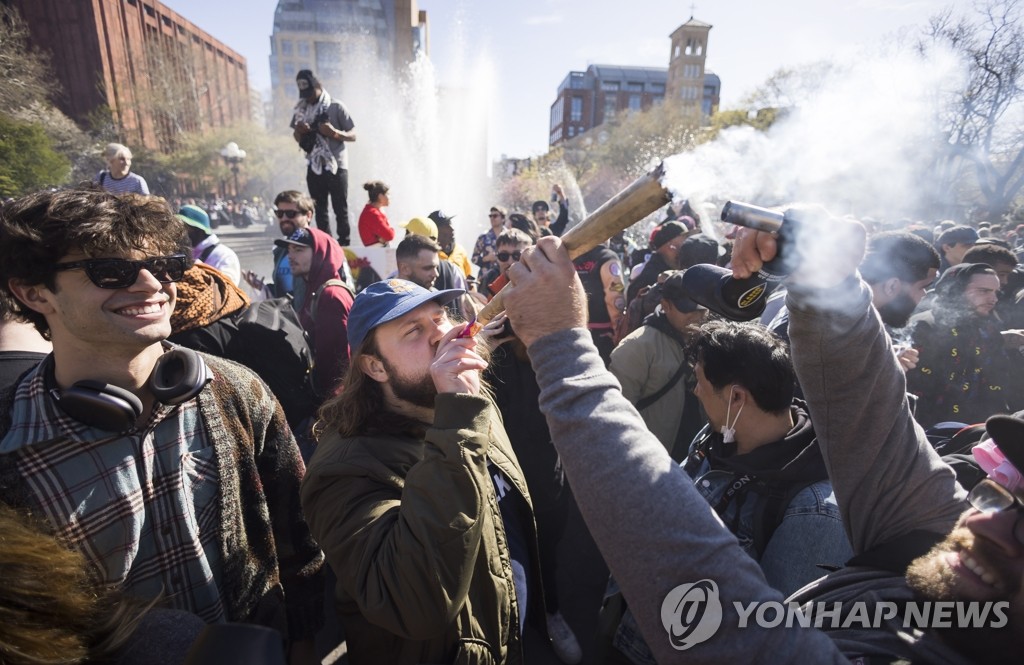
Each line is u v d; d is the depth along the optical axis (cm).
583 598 295
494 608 130
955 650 74
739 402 151
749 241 81
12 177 1725
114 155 519
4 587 70
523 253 81
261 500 152
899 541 96
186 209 357
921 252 209
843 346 93
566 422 75
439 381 120
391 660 130
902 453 101
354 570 120
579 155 3969
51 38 3991
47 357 125
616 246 912
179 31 5309
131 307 119
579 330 78
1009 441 70
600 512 73
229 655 68
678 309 260
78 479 119
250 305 254
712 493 155
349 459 132
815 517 137
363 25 4997
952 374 258
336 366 289
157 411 130
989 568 71
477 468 114
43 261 112
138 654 84
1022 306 337
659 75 9375
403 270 337
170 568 132
